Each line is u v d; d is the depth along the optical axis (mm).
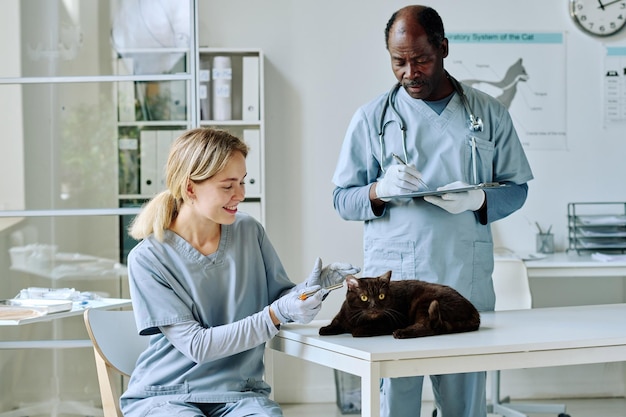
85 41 3498
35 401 3482
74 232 3518
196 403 1971
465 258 2463
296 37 4383
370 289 1976
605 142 4484
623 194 4496
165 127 3506
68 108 3506
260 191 4199
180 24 3484
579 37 4457
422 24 2375
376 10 4391
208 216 1977
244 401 1954
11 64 3494
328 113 4402
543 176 4477
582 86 4465
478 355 1828
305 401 4434
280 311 1912
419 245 2455
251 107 4188
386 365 1761
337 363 1875
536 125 4465
